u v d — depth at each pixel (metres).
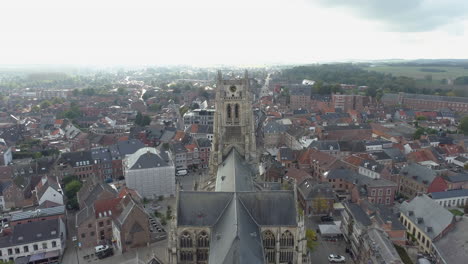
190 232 72.38
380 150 176.12
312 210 123.62
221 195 74.75
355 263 95.75
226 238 63.34
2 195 135.12
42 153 190.88
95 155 167.25
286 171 166.62
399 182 148.12
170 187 146.25
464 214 120.44
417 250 95.31
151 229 115.44
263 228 71.69
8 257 97.56
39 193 131.50
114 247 106.81
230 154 109.56
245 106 110.94
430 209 106.12
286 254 73.50
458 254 86.56
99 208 109.19
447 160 176.12
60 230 104.75
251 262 57.84
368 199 129.75
